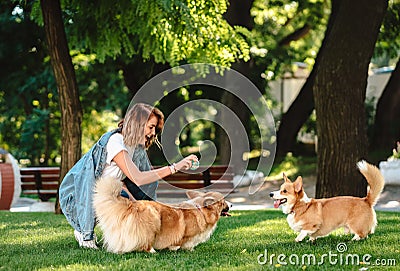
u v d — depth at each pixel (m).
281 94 28.86
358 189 12.02
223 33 12.62
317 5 22.47
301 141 24.78
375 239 7.33
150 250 6.39
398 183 15.49
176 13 11.88
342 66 11.88
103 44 13.24
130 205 6.35
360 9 11.73
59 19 11.38
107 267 5.70
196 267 5.70
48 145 23.58
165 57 13.11
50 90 21.11
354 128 11.98
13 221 10.11
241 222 9.62
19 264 5.98
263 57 23.08
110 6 12.34
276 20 23.31
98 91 23.84
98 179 6.69
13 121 25.56
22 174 14.69
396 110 20.72
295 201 7.14
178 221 6.48
